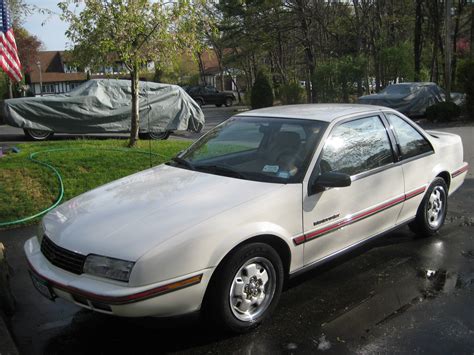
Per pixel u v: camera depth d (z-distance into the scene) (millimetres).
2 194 7098
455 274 4629
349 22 27031
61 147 10750
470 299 4105
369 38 27766
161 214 3496
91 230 3410
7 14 10688
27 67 45562
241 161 4359
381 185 4648
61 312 4043
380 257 5070
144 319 3861
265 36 27984
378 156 4703
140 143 11180
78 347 3504
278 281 3775
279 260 3756
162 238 3217
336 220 4191
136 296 3047
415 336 3521
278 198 3764
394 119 5094
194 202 3645
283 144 4324
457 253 5160
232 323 3486
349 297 4172
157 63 10305
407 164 4996
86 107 13992
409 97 18703
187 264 3223
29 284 4617
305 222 3934
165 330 3680
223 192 3799
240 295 3531
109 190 4184
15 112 13602
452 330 3602
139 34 9602
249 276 3572
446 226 6035
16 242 5738
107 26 9289
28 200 7020
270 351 3367
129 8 9234
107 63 10203
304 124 4441
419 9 26781
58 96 13984
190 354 3363
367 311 3914
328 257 4227
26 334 3695
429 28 30156
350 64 23562
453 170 5840
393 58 25438
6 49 10703
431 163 5395
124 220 3469
